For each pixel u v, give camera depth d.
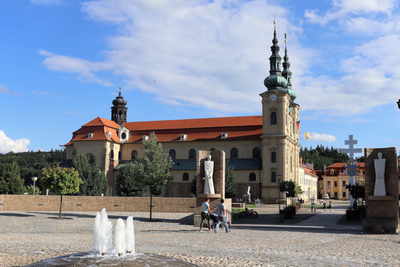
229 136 94.31
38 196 47.94
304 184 122.31
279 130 86.81
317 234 25.09
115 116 110.56
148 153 40.88
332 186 150.62
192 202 45.62
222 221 26.55
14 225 31.27
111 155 99.44
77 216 40.28
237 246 18.47
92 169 76.25
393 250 17.27
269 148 87.12
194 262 13.35
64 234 24.14
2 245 17.66
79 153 77.00
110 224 12.44
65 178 37.47
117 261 11.17
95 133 98.25
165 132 101.25
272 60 92.31
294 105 104.00
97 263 10.91
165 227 30.53
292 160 97.62
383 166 26.75
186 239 21.62
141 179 39.81
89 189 74.69
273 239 21.88
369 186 27.42
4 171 72.12
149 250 16.28
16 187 71.56
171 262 11.59
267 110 88.31
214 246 18.39
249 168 88.31
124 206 47.22
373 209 27.09
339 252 16.55
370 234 25.12
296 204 61.72
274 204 81.50
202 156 32.62
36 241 19.61
